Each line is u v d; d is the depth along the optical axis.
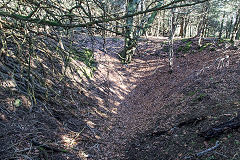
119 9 6.12
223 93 9.27
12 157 5.45
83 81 12.70
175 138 7.78
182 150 6.91
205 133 6.91
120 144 8.97
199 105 9.23
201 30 18.38
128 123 11.12
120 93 14.60
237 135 6.11
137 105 13.48
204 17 17.38
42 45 4.49
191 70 14.67
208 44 18.33
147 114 11.56
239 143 5.77
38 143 6.49
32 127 6.99
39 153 6.11
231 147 5.79
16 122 6.76
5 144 5.79
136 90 15.56
